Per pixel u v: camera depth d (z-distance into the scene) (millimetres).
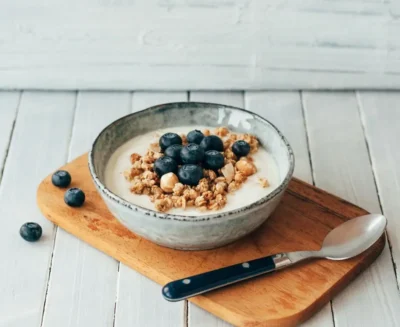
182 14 933
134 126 773
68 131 895
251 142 758
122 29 940
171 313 665
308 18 935
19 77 960
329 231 724
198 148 711
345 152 866
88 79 967
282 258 679
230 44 951
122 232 723
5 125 899
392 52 951
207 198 688
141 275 698
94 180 687
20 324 658
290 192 770
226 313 646
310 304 649
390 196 800
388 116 928
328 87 971
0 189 800
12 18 928
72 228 731
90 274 700
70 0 921
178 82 973
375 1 921
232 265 671
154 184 705
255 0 921
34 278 698
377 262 713
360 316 665
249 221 665
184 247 682
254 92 975
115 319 662
